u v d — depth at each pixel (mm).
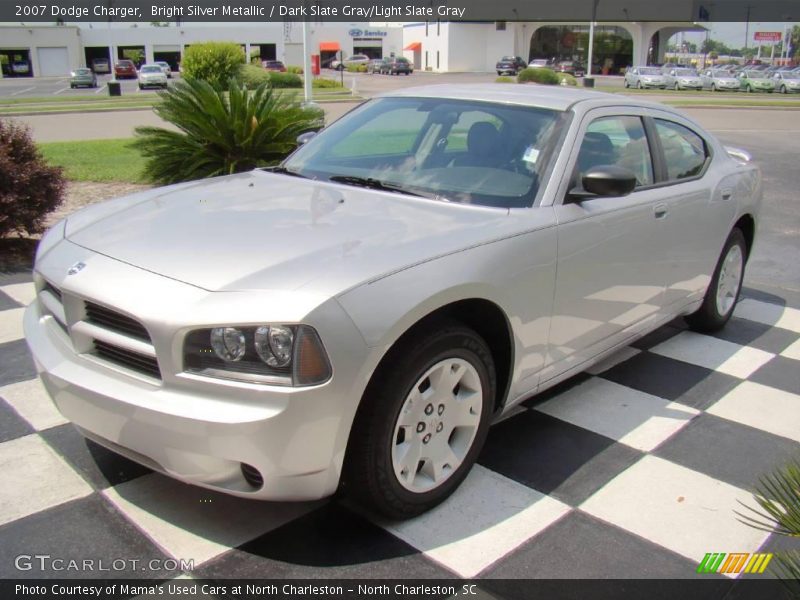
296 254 2707
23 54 72000
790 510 1979
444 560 2725
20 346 4570
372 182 3656
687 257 4504
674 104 31125
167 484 3109
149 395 2521
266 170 4121
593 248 3566
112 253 2844
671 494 3238
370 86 45969
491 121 3781
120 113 24125
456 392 3045
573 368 3760
